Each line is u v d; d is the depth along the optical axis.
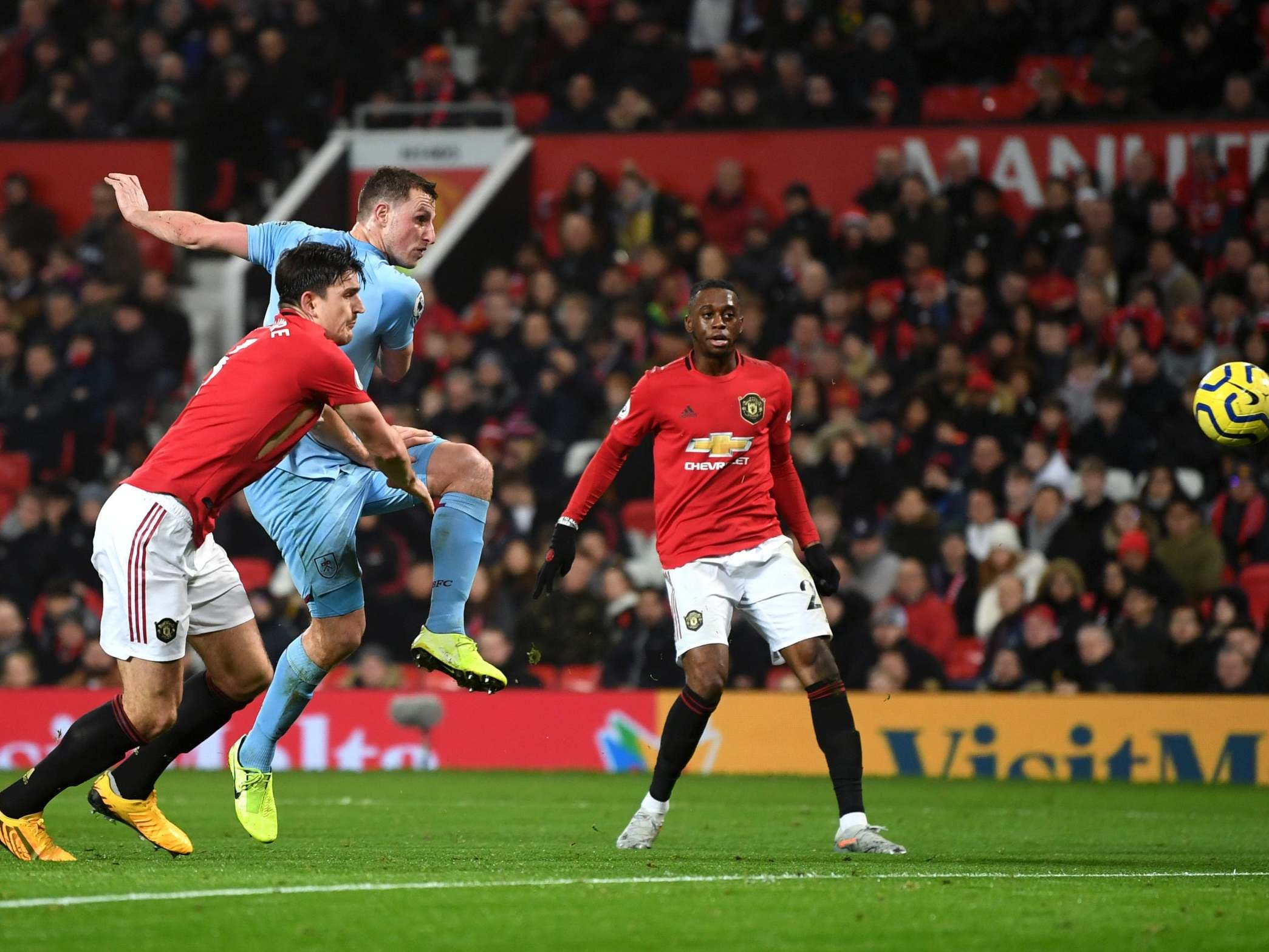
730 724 45.22
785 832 28.34
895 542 47.12
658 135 60.16
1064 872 21.47
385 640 48.69
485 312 56.56
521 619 47.00
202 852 23.05
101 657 48.53
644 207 58.25
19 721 46.69
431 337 56.22
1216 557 45.75
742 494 24.00
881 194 56.47
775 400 24.14
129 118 65.44
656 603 45.62
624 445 24.33
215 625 22.28
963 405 50.69
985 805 35.47
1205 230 55.03
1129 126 56.03
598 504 50.69
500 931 15.44
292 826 28.81
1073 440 50.47
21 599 52.44
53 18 67.75
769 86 60.59
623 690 45.34
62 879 18.50
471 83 67.00
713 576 23.97
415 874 19.58
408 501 24.44
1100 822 31.11
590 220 58.38
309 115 64.69
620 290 56.03
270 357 20.88
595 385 53.59
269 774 24.16
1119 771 42.56
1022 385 51.09
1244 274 52.88
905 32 61.50
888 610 45.97
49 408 57.22
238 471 20.95
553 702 45.81
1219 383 26.02
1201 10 58.31
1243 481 47.00
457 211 62.66
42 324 60.62
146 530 20.39
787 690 46.03
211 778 42.81
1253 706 41.78
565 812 32.50
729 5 64.44
